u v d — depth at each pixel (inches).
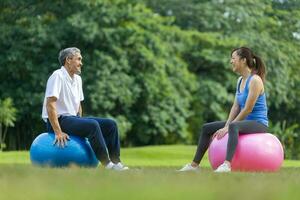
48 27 1846.7
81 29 1818.4
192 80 1988.2
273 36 2252.7
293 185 298.5
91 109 1809.8
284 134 1902.1
